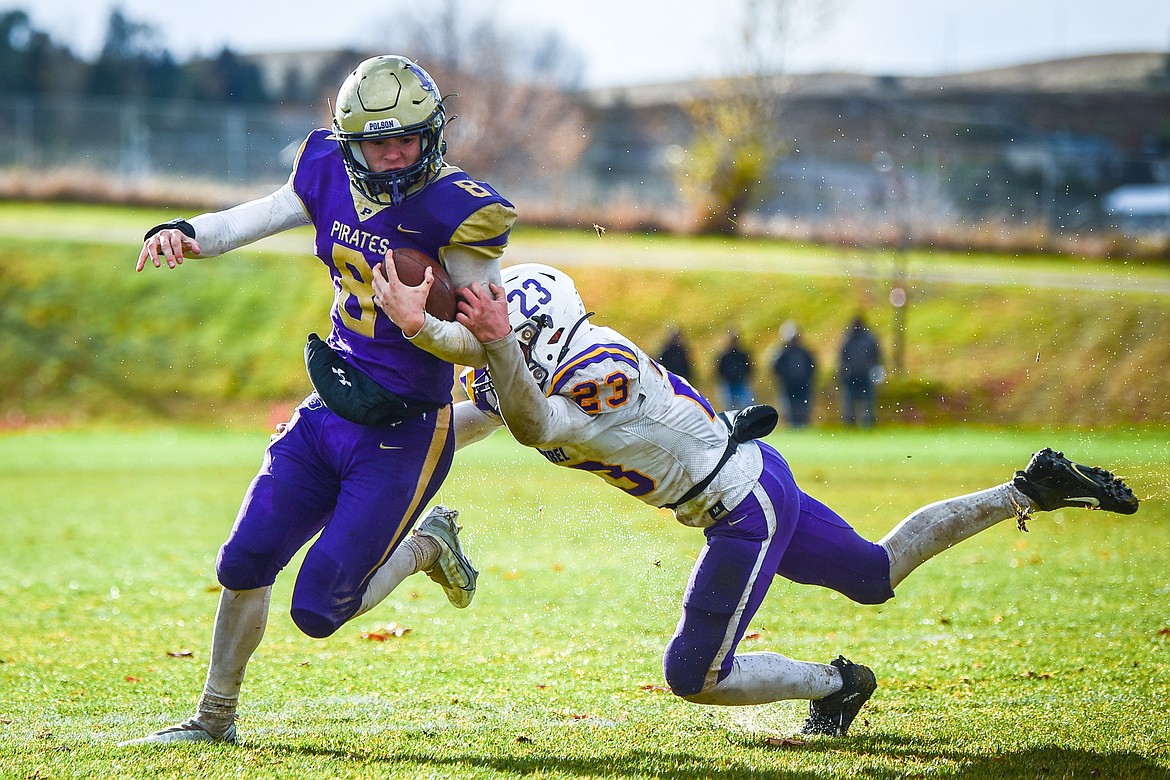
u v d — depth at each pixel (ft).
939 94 564.71
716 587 45.83
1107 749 45.47
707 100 393.29
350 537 43.42
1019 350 250.98
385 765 42.24
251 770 41.14
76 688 55.67
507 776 41.24
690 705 53.26
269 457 45.78
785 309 267.80
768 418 47.83
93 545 97.76
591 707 52.80
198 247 44.55
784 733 48.78
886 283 275.18
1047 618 70.03
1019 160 388.37
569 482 135.03
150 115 408.26
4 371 244.22
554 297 44.47
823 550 48.52
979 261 306.14
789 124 456.04
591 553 90.84
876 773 42.32
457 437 49.29
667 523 103.30
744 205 360.07
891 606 73.46
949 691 55.31
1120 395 239.71
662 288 274.16
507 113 443.73
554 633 66.54
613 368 43.93
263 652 63.16
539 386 44.39
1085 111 583.17
